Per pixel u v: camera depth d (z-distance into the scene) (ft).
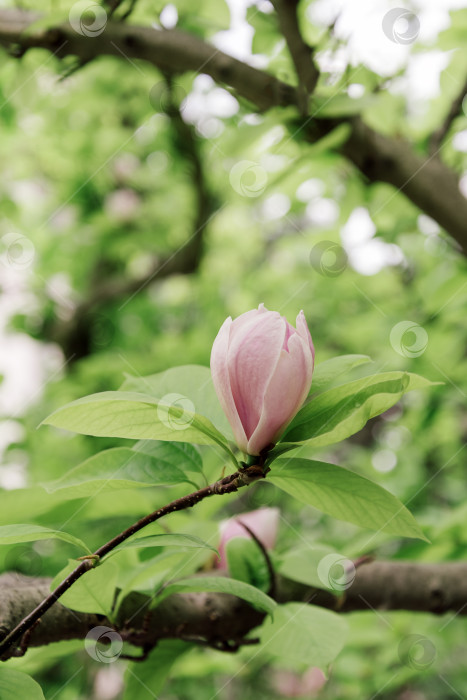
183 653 3.29
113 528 4.62
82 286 11.03
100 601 3.02
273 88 3.81
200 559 3.30
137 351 10.18
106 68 6.84
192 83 4.46
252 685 7.18
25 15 3.93
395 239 5.72
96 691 5.30
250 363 2.79
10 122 5.53
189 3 4.18
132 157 10.23
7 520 3.22
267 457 2.81
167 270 10.03
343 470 2.82
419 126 5.60
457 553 3.93
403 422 6.55
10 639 2.75
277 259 10.33
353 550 3.91
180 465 2.99
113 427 2.77
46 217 10.31
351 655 5.81
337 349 8.56
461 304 5.26
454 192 4.26
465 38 4.62
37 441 7.52
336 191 6.04
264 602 2.95
